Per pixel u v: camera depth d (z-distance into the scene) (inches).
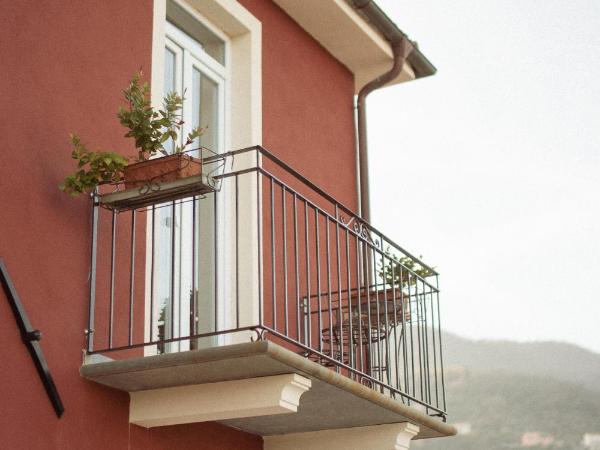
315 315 328.8
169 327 270.1
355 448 281.3
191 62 304.8
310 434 287.3
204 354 215.6
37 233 221.3
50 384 214.1
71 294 226.4
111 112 250.2
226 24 318.0
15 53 227.5
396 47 381.1
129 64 260.1
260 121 317.4
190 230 286.0
